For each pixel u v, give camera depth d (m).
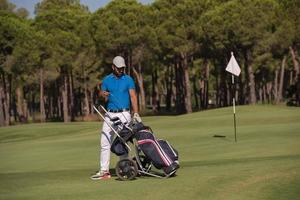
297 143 24.59
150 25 88.31
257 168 14.68
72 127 59.28
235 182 12.70
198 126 43.12
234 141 27.55
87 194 12.37
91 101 108.19
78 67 94.94
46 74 94.88
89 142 33.47
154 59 97.00
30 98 148.00
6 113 94.88
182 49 85.75
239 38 80.50
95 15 92.00
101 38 88.50
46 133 55.03
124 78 14.78
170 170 14.02
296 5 81.75
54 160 24.92
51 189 13.41
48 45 89.94
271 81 132.38
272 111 55.72
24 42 86.25
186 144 27.98
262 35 80.31
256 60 88.62
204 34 83.75
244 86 107.19
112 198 11.73
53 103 134.12
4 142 46.56
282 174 13.30
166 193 11.95
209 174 14.17
